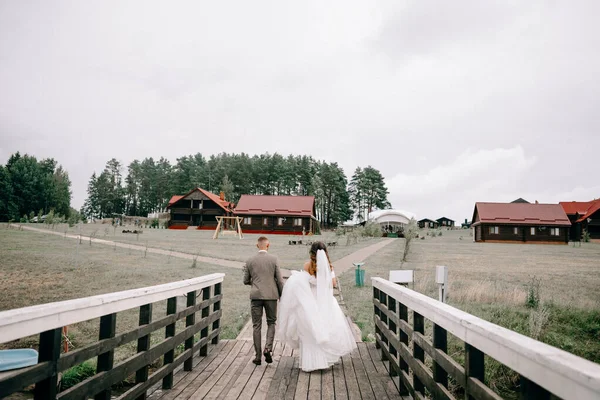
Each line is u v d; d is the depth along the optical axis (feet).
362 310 34.45
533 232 192.85
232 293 43.60
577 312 32.68
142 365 12.57
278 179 330.34
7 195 247.91
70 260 64.08
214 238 137.80
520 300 37.35
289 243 120.26
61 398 8.70
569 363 5.14
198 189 228.22
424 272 61.98
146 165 400.47
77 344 25.90
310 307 17.13
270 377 16.47
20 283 44.47
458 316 8.95
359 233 176.96
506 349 6.87
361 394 14.56
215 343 21.94
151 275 53.21
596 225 202.69
